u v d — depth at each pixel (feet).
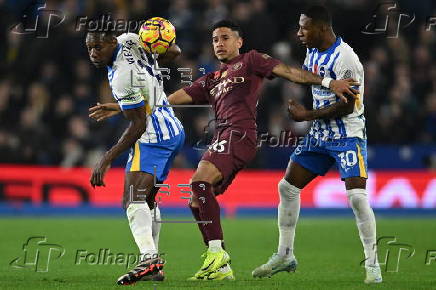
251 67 72.59
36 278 71.72
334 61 71.15
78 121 169.17
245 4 174.81
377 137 176.76
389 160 174.09
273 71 71.72
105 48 67.46
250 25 171.12
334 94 71.46
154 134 69.67
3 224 136.26
